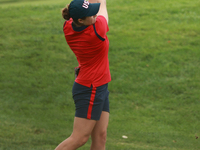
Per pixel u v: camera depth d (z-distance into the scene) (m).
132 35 41.19
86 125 10.48
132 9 51.47
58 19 48.53
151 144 18.66
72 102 27.08
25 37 41.94
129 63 34.34
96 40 9.73
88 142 18.11
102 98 10.54
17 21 48.19
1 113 23.88
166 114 24.95
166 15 47.16
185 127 22.48
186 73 31.59
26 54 36.91
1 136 17.48
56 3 59.56
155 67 33.16
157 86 29.73
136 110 25.89
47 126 20.98
